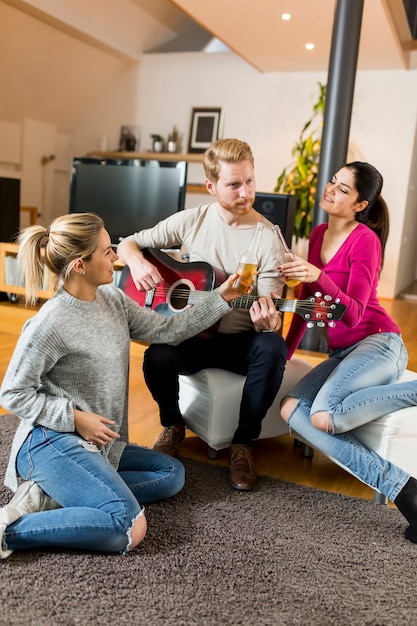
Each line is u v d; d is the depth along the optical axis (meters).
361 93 5.92
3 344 3.50
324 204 1.97
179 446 2.10
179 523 1.61
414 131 5.79
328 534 1.61
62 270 1.48
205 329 1.91
